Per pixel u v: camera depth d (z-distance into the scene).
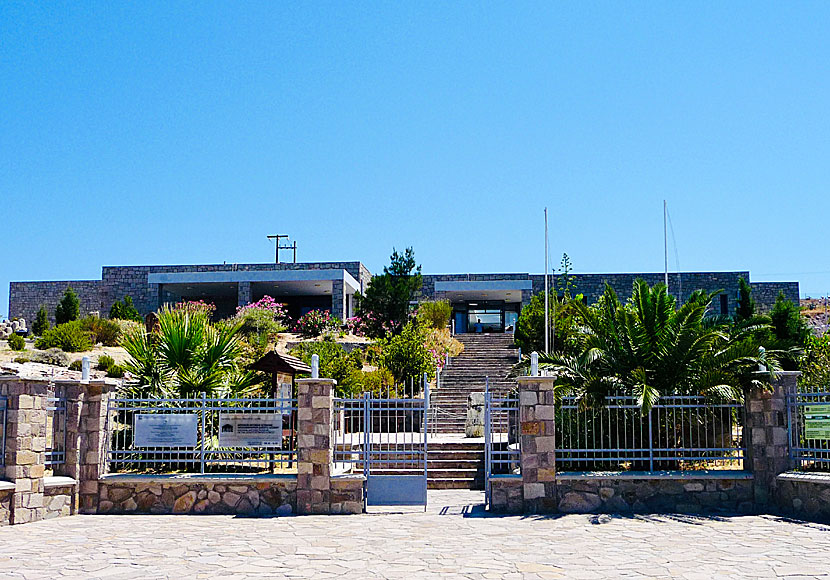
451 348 31.83
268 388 15.80
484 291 44.31
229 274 40.94
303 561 9.09
